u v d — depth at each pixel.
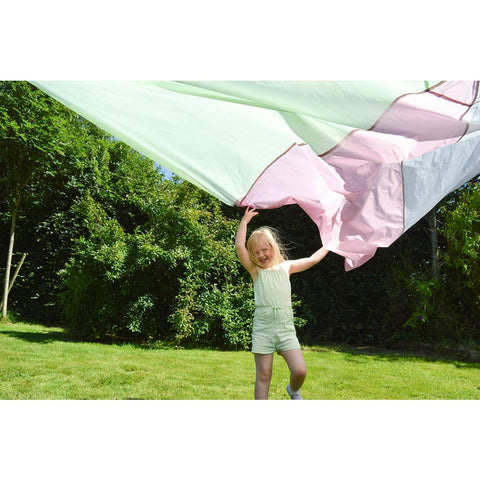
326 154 1.99
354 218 2.43
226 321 5.65
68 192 8.02
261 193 2.45
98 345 5.27
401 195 2.40
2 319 7.00
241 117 2.22
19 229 7.99
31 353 4.33
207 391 3.17
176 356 4.65
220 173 2.37
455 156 2.41
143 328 5.93
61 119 7.00
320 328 6.57
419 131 1.80
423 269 6.34
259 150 2.34
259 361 2.49
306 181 2.43
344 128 1.90
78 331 5.93
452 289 5.86
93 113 2.13
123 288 5.89
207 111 2.20
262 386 2.47
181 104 2.17
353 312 6.44
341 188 2.39
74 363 3.95
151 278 6.07
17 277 7.76
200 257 6.02
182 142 2.27
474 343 5.48
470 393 3.31
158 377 3.56
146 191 6.95
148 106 2.16
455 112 1.87
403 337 6.02
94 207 6.54
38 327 6.86
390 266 6.42
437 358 5.16
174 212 6.14
